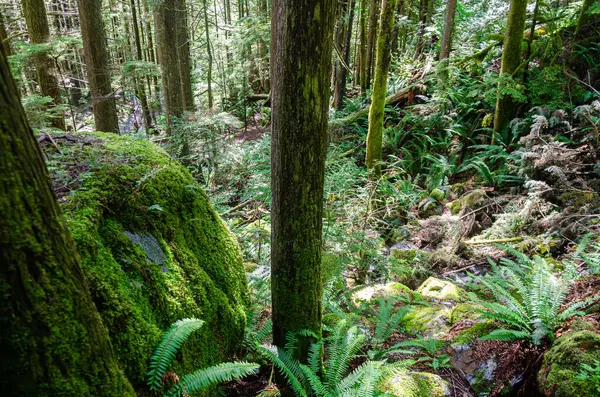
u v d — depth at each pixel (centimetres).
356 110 1012
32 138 110
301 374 231
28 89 1073
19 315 105
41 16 713
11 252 102
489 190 601
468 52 886
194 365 205
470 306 341
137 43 1327
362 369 230
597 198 463
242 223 568
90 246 177
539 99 633
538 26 802
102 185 215
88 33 693
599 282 311
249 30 1170
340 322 275
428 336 323
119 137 308
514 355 270
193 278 235
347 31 1049
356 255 471
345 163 671
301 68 191
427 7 1188
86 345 125
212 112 686
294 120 200
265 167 611
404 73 995
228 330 252
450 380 274
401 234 583
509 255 466
